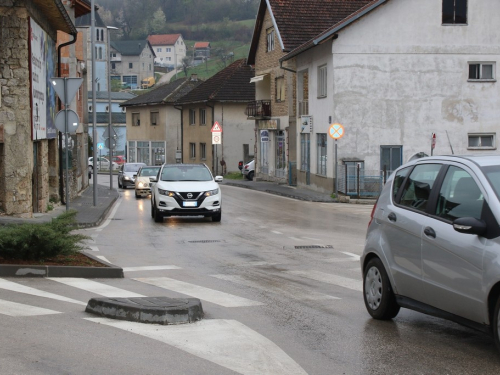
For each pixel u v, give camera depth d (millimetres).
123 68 164625
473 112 33750
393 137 33469
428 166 7617
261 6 47000
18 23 19828
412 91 33469
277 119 45562
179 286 10508
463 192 6867
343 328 7695
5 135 20000
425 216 7254
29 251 11508
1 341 6816
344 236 17688
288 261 13297
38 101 21812
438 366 6188
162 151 70188
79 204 28500
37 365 6023
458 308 6625
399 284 7602
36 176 23109
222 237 17656
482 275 6262
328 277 11352
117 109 99625
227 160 60344
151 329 7383
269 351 6605
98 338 6980
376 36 33156
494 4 33500
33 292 9633
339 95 33281
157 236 17969
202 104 62469
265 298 9523
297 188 40344
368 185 32000
